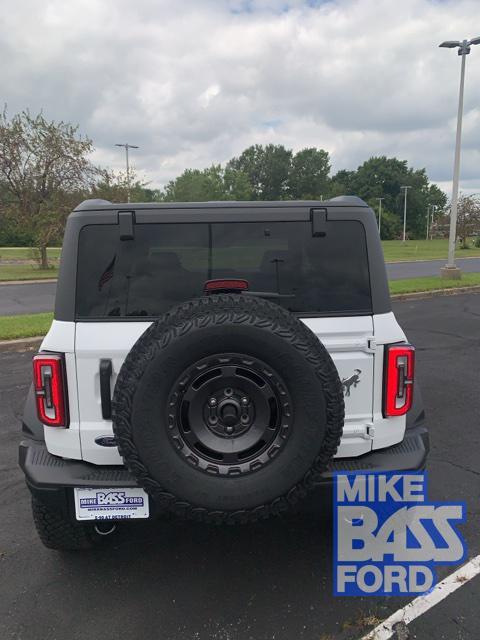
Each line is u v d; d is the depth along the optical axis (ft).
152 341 7.13
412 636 7.81
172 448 7.25
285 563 9.66
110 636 7.89
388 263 103.14
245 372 7.28
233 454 7.36
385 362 8.41
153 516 8.13
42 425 8.75
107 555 9.97
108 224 8.43
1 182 78.38
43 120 77.66
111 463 8.29
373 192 391.45
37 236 80.38
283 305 8.61
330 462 7.57
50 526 9.32
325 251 8.64
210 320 7.09
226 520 7.41
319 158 418.92
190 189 357.20
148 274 8.48
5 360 25.05
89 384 8.13
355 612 8.35
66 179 79.77
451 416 17.29
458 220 189.78
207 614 8.35
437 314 38.75
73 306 8.27
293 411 7.27
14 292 55.67
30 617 8.32
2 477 13.23
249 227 8.62
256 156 425.69
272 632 7.94
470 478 12.94
